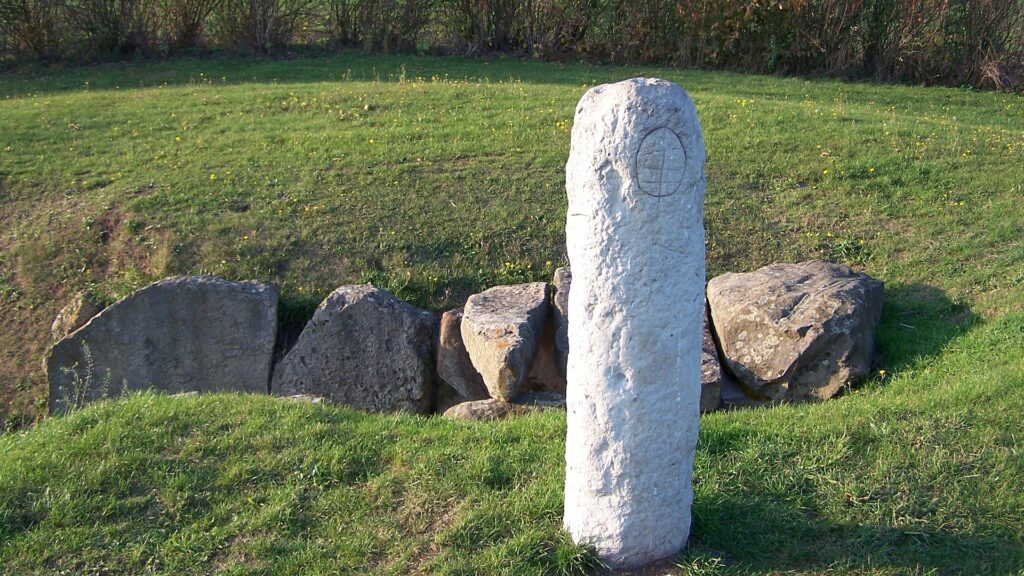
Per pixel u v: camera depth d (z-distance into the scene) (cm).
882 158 1102
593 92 400
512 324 764
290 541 479
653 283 390
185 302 855
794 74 1842
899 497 486
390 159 1129
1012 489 489
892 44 1797
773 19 1800
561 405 721
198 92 1488
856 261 925
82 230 1009
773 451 533
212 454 550
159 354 854
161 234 987
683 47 1850
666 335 398
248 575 455
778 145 1156
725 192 1045
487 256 950
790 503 490
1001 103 1650
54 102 1447
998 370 646
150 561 468
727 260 941
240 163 1138
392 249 956
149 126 1300
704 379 718
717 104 1347
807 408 631
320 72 1764
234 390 843
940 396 594
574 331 415
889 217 988
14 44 1867
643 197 381
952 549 452
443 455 546
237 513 502
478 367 773
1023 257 881
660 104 376
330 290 918
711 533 462
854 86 1722
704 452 538
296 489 517
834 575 439
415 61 1875
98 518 497
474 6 1941
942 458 514
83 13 1878
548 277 930
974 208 989
